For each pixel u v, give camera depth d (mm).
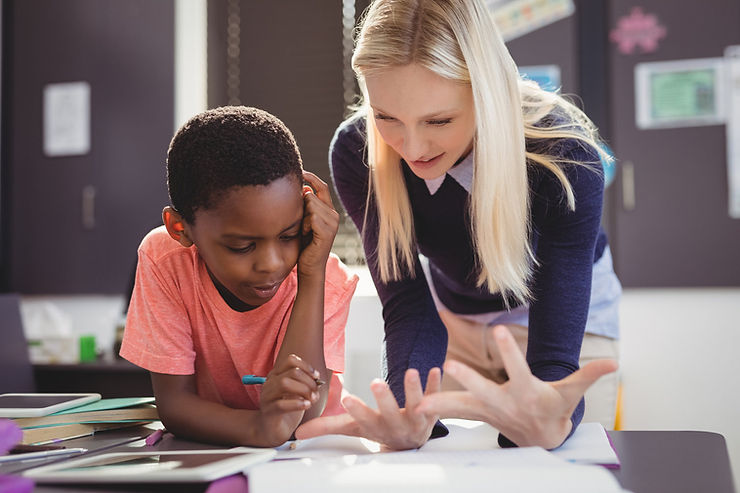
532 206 1157
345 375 2842
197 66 3275
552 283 1103
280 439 937
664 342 2764
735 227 2752
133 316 1110
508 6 2898
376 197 1246
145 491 733
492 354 1549
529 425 870
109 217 3309
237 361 1134
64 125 3355
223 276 1000
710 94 2775
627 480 762
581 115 1271
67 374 2301
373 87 1013
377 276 1279
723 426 2697
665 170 2801
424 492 655
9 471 799
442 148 1049
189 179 959
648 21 2816
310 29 3223
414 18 995
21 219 3395
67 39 3357
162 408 1055
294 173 975
